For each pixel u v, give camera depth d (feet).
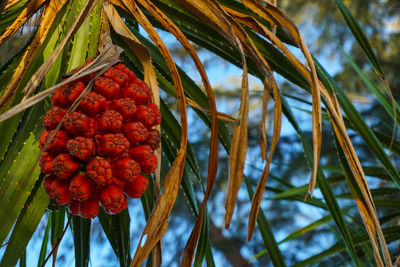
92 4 3.92
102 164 3.66
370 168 6.45
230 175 4.02
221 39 4.66
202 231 4.88
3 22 4.28
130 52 4.66
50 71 4.19
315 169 4.06
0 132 4.07
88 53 4.16
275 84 4.16
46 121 3.75
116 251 4.91
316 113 4.11
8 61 4.33
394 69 11.78
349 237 4.91
